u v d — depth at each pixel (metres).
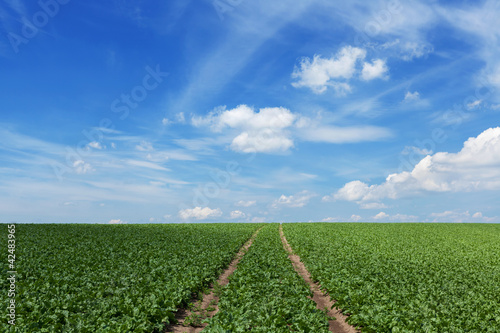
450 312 12.56
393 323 11.21
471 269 23.53
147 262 21.42
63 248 25.48
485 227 64.81
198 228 49.16
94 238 31.64
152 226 49.94
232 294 14.84
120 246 27.56
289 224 64.25
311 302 14.03
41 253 22.91
